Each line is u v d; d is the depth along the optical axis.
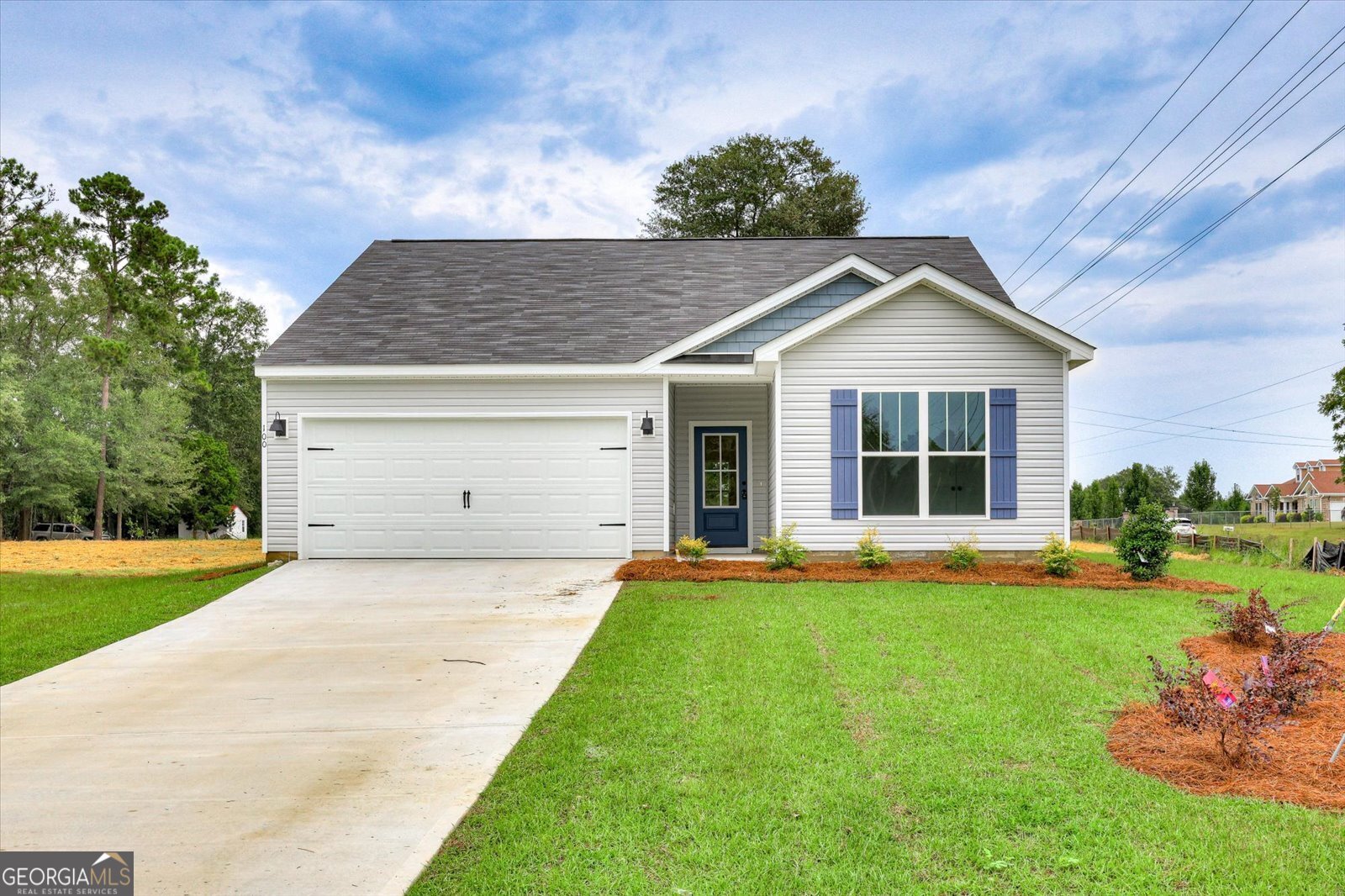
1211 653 7.45
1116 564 13.45
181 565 16.39
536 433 13.89
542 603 10.26
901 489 12.82
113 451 35.56
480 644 8.36
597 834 4.20
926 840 4.11
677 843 4.11
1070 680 6.64
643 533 13.77
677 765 5.06
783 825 4.27
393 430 13.89
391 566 13.19
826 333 12.92
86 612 10.57
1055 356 12.77
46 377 32.78
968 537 12.73
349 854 4.06
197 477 41.44
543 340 14.24
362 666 7.71
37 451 32.16
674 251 18.00
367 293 16.03
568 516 13.84
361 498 13.85
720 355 13.97
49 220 32.22
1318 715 5.86
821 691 6.40
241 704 6.66
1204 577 12.66
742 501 15.76
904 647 7.61
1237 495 78.88
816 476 12.87
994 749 5.25
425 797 4.73
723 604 9.62
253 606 10.57
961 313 12.84
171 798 4.80
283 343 14.17
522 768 5.08
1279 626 7.19
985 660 7.20
